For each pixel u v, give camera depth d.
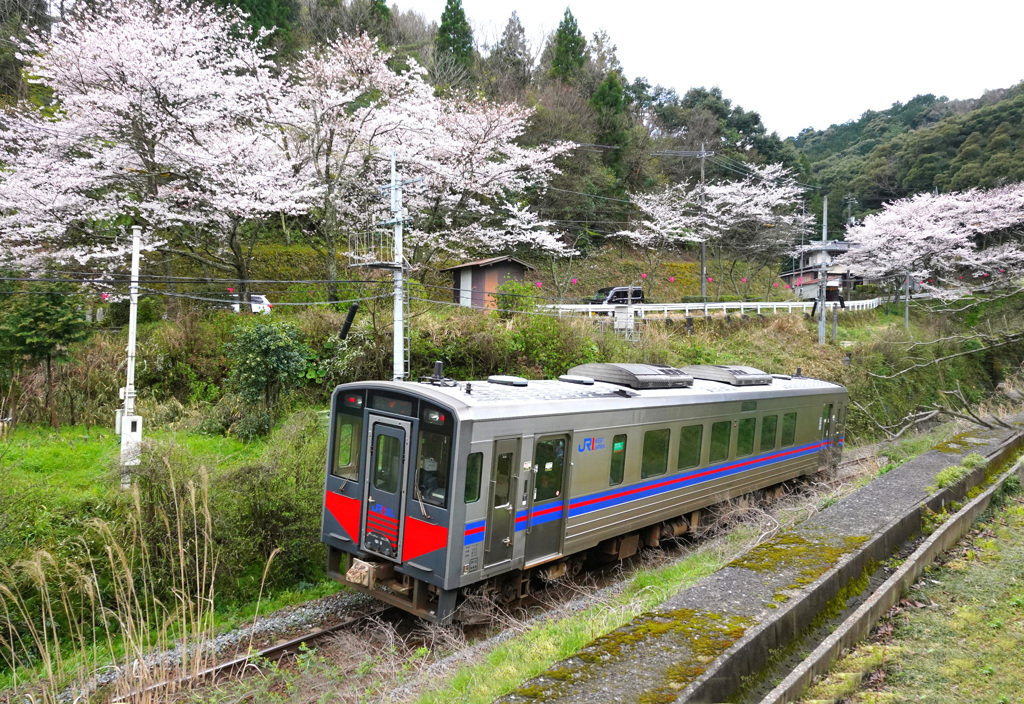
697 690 3.55
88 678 5.67
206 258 17.95
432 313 16.66
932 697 3.93
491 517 6.63
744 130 50.84
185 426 12.16
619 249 37.38
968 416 12.35
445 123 19.50
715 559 7.93
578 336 17.02
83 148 15.58
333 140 19.17
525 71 36.75
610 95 36.62
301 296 18.16
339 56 17.81
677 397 9.22
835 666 4.28
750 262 41.09
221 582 7.52
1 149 15.98
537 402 7.21
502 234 21.27
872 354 25.41
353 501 7.25
